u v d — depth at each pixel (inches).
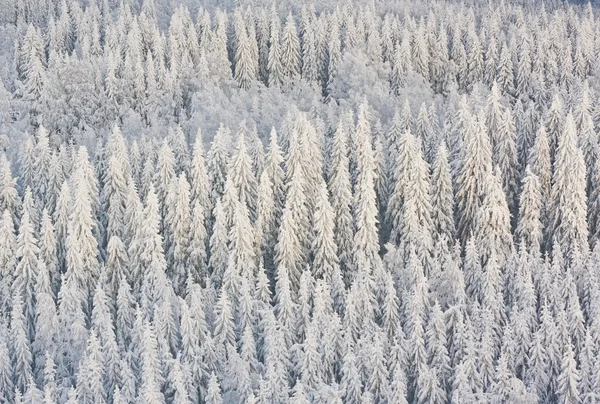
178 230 2778.1
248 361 2297.0
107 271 2672.2
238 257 2669.8
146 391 2114.9
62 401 2214.6
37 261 2600.9
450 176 2977.4
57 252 2731.3
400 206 2950.3
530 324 2463.1
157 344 2329.0
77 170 2787.9
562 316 2373.3
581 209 2888.8
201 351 2320.4
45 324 2426.2
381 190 3065.9
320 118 3550.7
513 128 3169.3
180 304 2534.5
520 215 2960.1
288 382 2293.3
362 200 2807.6
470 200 2938.0
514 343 2357.3
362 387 2258.9
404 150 2928.2
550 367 2341.3
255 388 2267.5
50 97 3740.2
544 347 2354.8
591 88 4124.0
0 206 2839.6
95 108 3809.1
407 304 2485.2
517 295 2598.4
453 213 3016.7
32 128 3639.3
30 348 2434.8
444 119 3543.3
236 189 2834.6
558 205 2935.5
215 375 2278.5
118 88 3927.2
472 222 2928.2
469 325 2365.9
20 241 2596.0
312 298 2541.8
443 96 4431.6
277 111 3791.8
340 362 2343.8
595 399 2207.2
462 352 2342.5
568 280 2561.5
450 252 2896.2
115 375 2273.6
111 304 2564.0
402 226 2881.4
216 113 3688.5
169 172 2913.4
